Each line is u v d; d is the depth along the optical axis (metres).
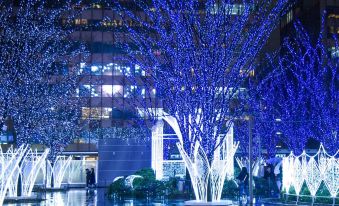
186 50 21.38
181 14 22.81
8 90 32.09
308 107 57.09
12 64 36.44
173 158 39.69
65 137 45.53
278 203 24.48
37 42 40.00
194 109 21.22
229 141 28.88
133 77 57.12
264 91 52.84
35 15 51.16
